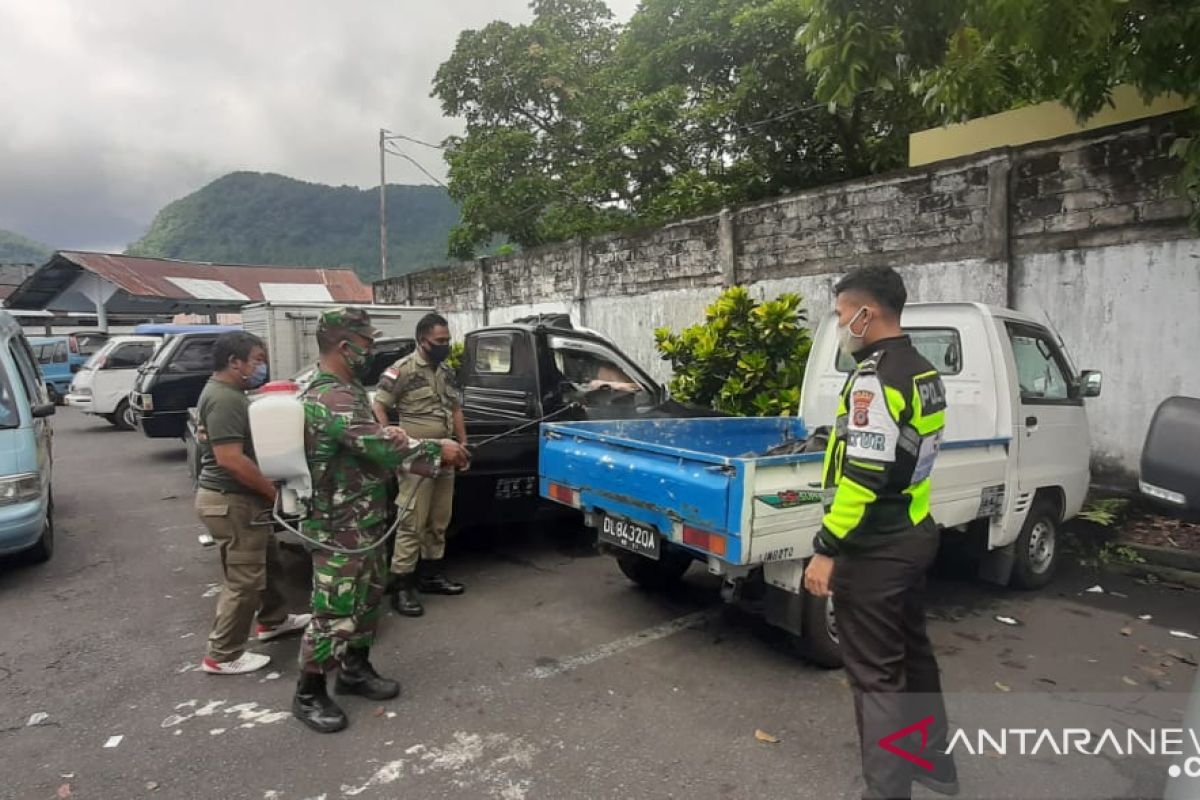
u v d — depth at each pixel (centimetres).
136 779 292
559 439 479
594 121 1373
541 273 1205
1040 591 503
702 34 1179
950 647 411
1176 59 460
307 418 319
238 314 2880
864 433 236
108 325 2675
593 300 1108
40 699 361
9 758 308
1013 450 459
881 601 240
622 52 1327
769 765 296
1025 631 433
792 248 835
